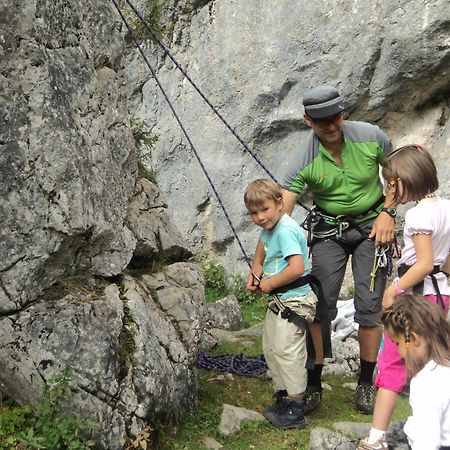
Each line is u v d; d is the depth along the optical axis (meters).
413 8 7.53
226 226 8.98
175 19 9.16
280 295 3.99
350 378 5.14
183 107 9.16
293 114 8.45
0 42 3.54
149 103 9.38
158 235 4.70
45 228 3.54
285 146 8.69
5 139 3.46
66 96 3.82
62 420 3.23
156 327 3.90
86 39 4.25
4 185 3.44
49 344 3.33
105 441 3.28
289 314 3.96
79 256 3.83
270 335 4.06
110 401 3.36
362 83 8.02
